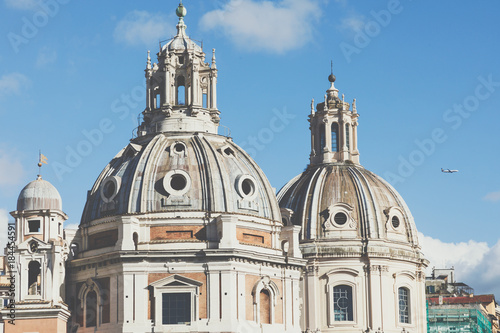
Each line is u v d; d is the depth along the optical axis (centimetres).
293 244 16425
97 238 16038
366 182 18875
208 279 15275
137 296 15212
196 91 17012
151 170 16050
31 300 15000
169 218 15625
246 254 15438
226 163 16288
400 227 18612
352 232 18262
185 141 16412
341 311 17975
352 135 19812
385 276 18088
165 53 17100
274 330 15688
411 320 18312
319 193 18688
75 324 15762
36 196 15450
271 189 16625
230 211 15788
